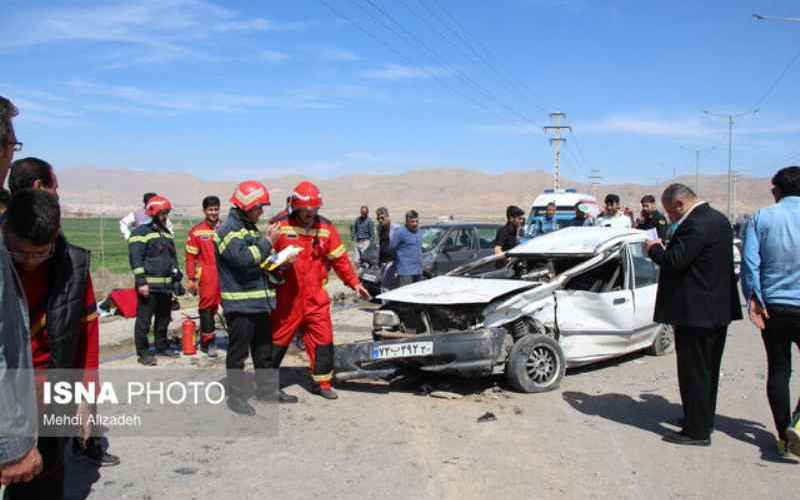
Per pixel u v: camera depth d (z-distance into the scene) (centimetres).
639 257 883
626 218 1224
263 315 658
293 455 545
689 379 568
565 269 894
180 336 1055
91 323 399
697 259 552
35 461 268
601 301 815
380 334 773
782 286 542
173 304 952
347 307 1425
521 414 658
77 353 396
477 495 468
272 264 635
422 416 652
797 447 509
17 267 346
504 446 568
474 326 734
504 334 715
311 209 670
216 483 488
